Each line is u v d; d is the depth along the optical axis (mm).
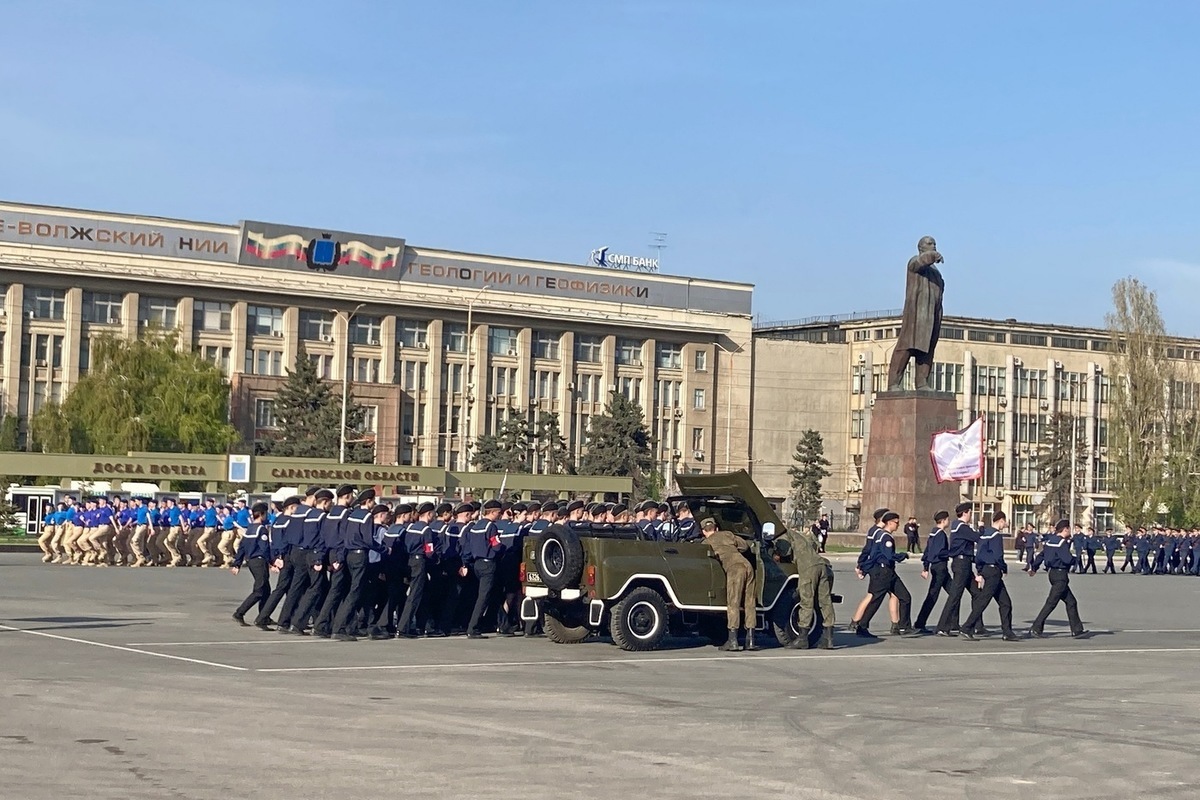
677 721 13906
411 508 23266
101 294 101188
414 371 112188
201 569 44250
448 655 20078
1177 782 11406
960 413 129500
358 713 13898
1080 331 135750
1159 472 91562
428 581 23766
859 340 132625
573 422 119125
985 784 11117
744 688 16812
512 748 12109
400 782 10547
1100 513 125625
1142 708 15789
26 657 18219
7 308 97812
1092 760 12312
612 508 25766
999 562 25047
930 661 20797
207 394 87812
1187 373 93625
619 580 21062
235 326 104812
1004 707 15602
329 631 22625
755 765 11617
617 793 10352
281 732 12648
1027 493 132250
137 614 25891
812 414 131250
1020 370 132625
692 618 22422
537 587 21703
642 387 122625
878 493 58844
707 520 22078
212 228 104250
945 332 130000
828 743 12812
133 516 45531
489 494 85000
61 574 39500
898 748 12648
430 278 112625
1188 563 67250
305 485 77125
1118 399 92938
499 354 116375
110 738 12141
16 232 98062
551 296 117812
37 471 70938
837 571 54938
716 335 125562
